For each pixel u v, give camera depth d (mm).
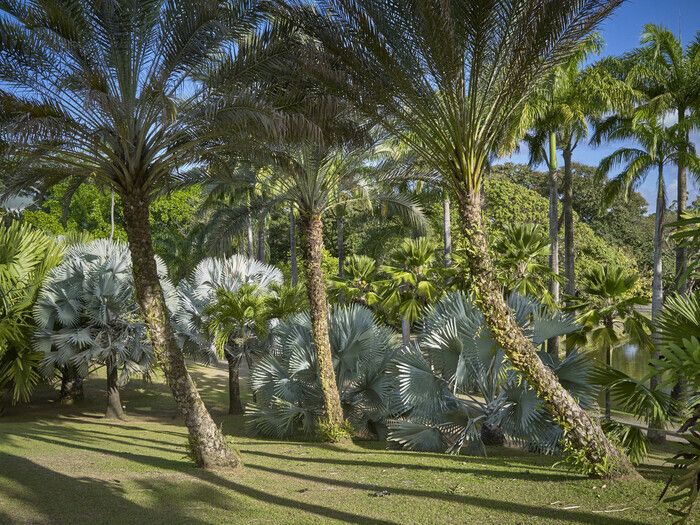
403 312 18453
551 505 6508
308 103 9430
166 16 8250
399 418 14289
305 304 18766
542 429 11000
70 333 17125
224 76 9039
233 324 18250
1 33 7836
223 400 21531
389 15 7816
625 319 14594
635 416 8055
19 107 7617
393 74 8117
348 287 20891
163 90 7992
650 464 10109
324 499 7035
